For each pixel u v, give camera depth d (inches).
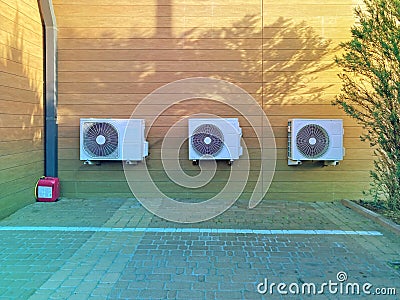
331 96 211.9
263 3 212.4
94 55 214.5
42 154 212.8
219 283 110.7
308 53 212.2
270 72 213.6
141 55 214.5
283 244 144.1
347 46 193.3
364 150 212.4
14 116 182.2
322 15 211.3
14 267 120.7
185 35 213.9
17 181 186.9
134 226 166.2
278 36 212.8
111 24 213.9
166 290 106.0
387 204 188.1
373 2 173.9
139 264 124.2
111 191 218.4
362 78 201.8
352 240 148.7
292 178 215.8
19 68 186.1
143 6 213.5
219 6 213.0
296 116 213.5
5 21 173.5
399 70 160.4
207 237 152.1
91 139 204.4
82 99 215.0
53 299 100.3
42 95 211.6
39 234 153.6
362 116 193.2
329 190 215.0
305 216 184.9
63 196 217.5
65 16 213.3
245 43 213.3
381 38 165.3
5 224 166.7
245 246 141.8
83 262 125.3
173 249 138.2
